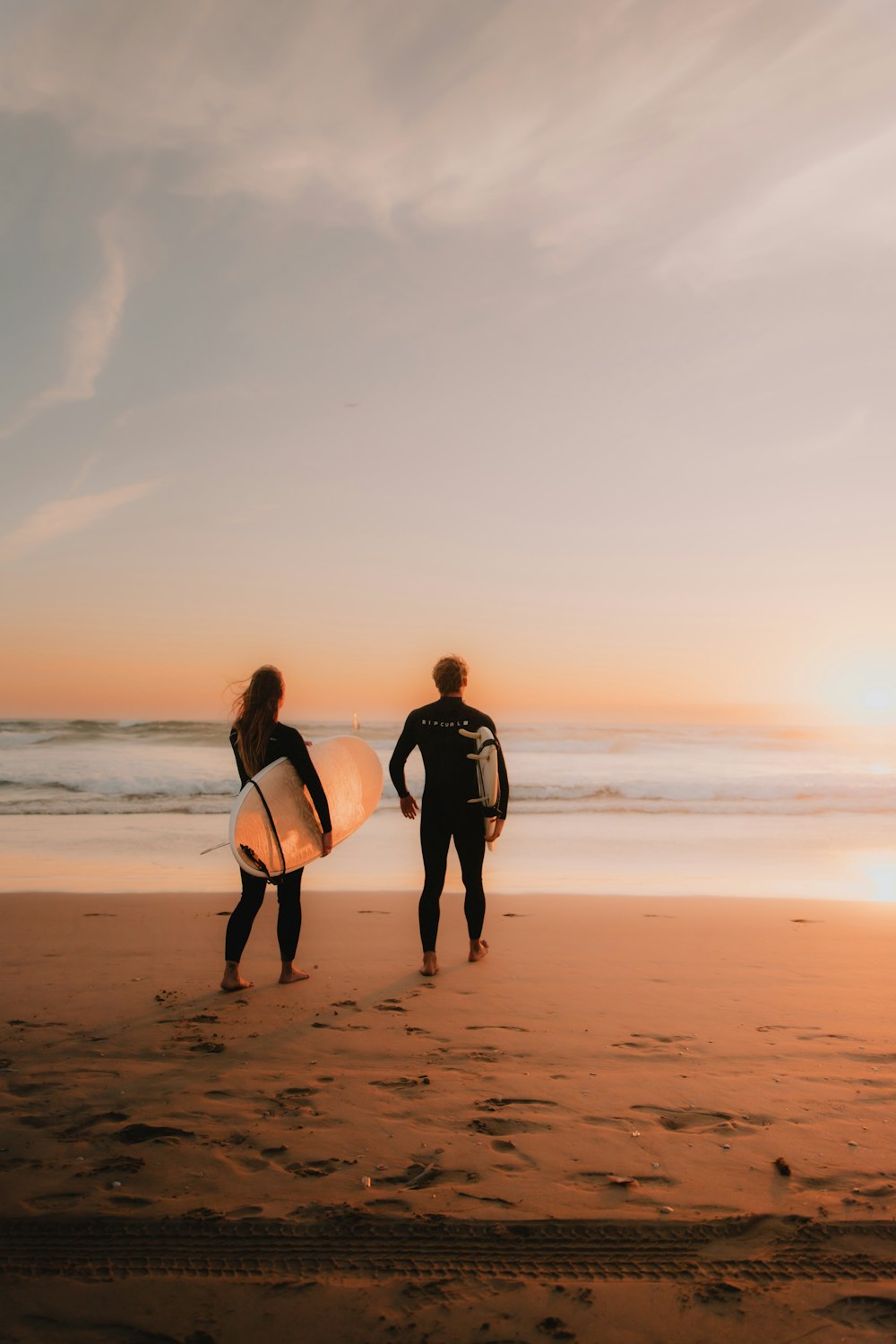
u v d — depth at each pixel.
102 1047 3.90
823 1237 2.39
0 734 30.89
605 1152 2.90
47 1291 2.14
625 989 4.99
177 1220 2.46
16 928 6.48
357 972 5.35
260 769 5.10
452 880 9.17
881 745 35.41
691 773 23.12
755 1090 3.45
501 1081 3.53
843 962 5.71
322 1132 3.04
